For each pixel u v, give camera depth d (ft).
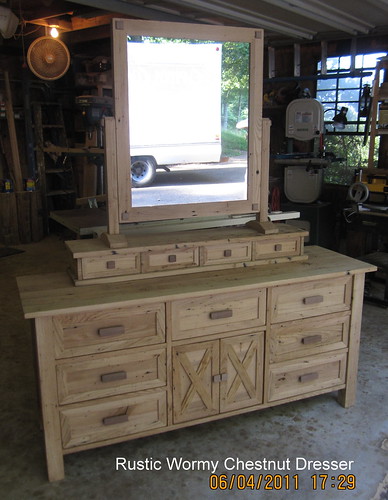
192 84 7.65
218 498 6.60
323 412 8.59
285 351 7.99
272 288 7.64
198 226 10.03
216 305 7.32
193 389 7.45
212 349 7.44
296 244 8.52
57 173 21.84
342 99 17.93
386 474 7.05
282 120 19.36
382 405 8.80
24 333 11.77
